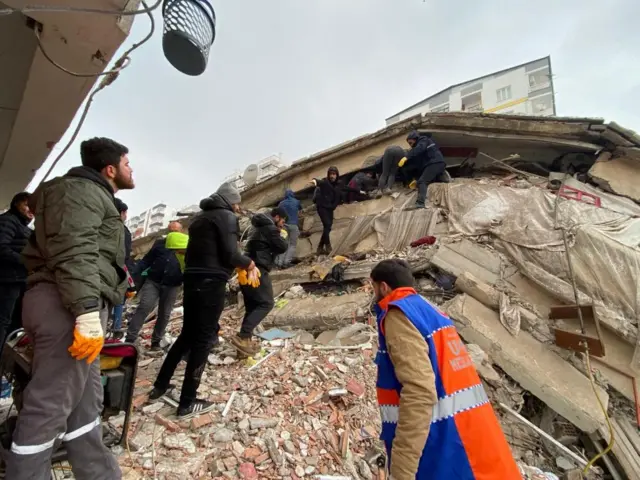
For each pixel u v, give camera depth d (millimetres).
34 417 1543
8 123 4344
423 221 7059
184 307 2918
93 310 1585
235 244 2938
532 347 4641
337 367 3793
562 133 7102
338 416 3115
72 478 2066
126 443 2334
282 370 3660
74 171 1805
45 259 1674
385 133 9000
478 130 7879
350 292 6344
